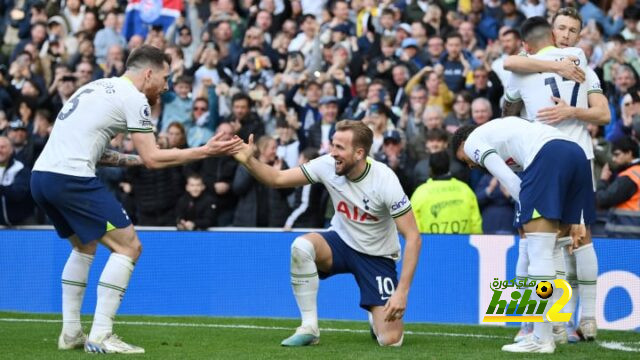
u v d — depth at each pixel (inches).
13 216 515.8
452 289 421.7
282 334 347.6
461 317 419.8
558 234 283.6
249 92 547.8
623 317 402.3
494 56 543.2
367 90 538.0
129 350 274.1
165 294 449.7
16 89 573.0
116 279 273.4
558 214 266.1
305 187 477.1
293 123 519.8
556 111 303.7
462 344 309.4
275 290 440.5
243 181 480.1
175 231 450.3
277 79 551.2
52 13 623.2
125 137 506.3
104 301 273.6
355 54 560.4
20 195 513.0
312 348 291.1
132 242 277.7
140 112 273.1
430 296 424.2
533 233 271.0
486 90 523.5
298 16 597.0
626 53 537.3
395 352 280.2
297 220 478.9
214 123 537.0
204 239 447.8
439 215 425.1
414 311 425.7
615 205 450.0
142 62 283.1
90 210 272.5
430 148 469.1
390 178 288.0
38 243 459.2
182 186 496.1
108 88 276.5
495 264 416.8
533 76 314.0
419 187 431.8
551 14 560.7
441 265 423.2
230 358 263.3
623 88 517.7
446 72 534.3
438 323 416.8
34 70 590.6
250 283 442.9
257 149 484.7
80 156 272.2
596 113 307.6
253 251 443.8
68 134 273.6
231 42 581.0
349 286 431.5
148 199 494.6
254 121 520.7
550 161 267.1
